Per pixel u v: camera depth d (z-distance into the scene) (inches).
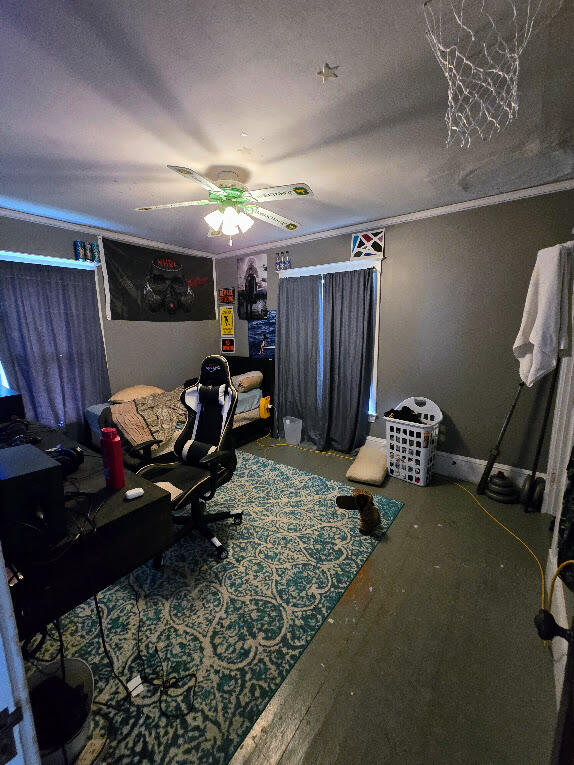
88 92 54.4
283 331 166.9
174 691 52.6
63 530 40.8
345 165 82.6
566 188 94.8
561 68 49.7
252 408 166.9
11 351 117.3
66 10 39.5
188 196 101.2
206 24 42.1
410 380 134.2
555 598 61.6
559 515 70.0
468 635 62.0
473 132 68.1
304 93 55.8
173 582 75.1
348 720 48.8
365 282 136.3
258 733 47.2
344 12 40.8
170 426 129.0
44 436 79.3
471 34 43.9
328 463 140.4
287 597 70.7
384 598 70.5
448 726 47.9
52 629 63.0
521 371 92.4
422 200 108.6
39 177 87.1
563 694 33.4
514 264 106.6
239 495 113.0
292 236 153.8
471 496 112.5
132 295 152.6
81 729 41.2
